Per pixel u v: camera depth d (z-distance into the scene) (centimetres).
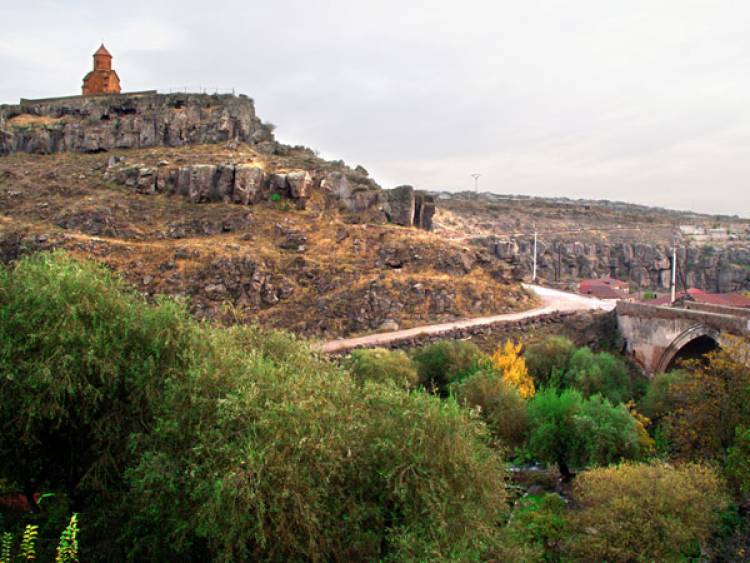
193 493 1734
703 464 3169
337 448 1884
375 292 6391
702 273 16800
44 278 2258
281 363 2455
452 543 1847
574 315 6694
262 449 1738
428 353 5244
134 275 6178
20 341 2058
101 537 2042
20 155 9338
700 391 3500
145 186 7919
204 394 2025
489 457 2202
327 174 8456
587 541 2344
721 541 2711
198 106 9862
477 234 15350
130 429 2141
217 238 7012
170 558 1916
